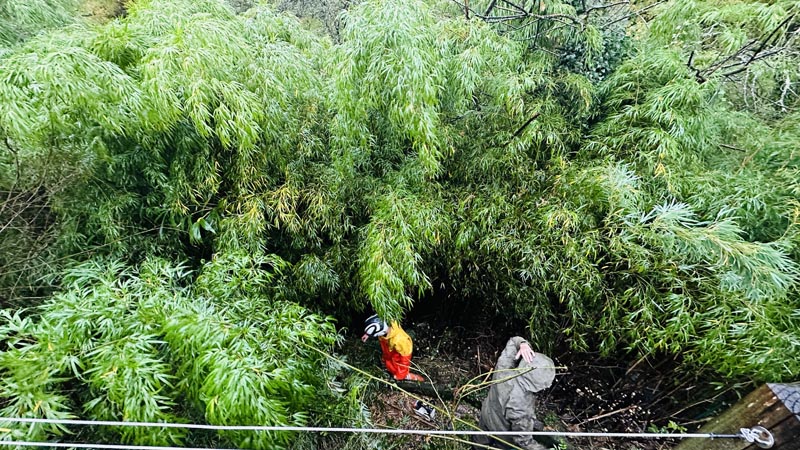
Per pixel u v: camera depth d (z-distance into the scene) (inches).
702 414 103.3
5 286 87.7
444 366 146.9
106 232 98.8
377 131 115.8
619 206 89.2
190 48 83.7
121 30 89.7
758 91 128.5
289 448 78.4
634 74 107.3
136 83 83.0
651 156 96.9
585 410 124.3
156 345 71.6
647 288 88.3
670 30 108.5
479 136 119.3
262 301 88.3
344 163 107.8
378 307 99.0
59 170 89.4
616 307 92.2
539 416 125.3
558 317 112.7
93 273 83.5
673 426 89.4
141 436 58.1
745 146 108.0
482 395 132.6
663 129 99.8
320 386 87.6
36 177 90.0
